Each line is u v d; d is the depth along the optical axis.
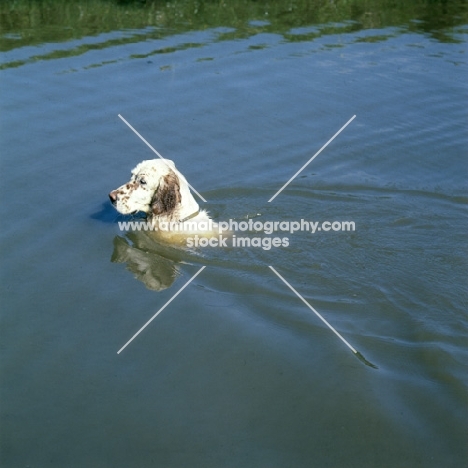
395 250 4.11
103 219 4.25
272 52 5.98
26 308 3.73
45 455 3.20
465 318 3.72
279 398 3.39
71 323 3.67
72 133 4.88
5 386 3.41
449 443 3.25
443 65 5.87
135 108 5.15
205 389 3.42
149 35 6.20
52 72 5.53
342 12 6.99
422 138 5.00
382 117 5.20
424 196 4.52
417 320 3.71
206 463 3.18
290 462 3.19
